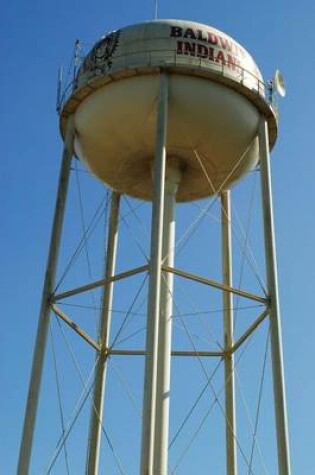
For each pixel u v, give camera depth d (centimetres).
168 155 1859
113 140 1808
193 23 1822
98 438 1844
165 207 1862
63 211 1748
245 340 1759
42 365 1584
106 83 1750
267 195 1733
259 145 1794
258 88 1795
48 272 1677
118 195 2073
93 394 1861
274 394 1511
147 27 1794
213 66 1734
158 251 1535
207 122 1734
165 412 1658
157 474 1589
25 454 1492
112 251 2005
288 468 1438
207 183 1977
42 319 1623
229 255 1994
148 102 1716
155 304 1475
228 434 1848
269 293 1623
